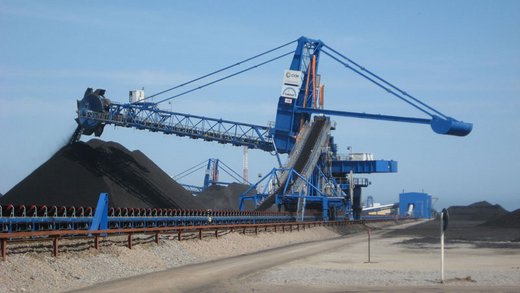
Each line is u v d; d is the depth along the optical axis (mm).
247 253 50031
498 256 45406
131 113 103062
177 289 24578
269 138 111375
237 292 23656
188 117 105750
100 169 82750
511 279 28516
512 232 89438
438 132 95812
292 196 101188
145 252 37438
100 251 33438
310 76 115375
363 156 129500
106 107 102375
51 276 25984
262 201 105250
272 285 26203
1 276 23500
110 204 71938
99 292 23453
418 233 93438
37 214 33469
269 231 72250
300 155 109938
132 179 86625
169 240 44031
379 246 60281
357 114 104062
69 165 79125
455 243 63938
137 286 25406
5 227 31125
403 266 36812
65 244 31562
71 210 36750
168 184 94562
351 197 124750
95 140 92375
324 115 115062
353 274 31344
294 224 82688
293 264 38031
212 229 55344
